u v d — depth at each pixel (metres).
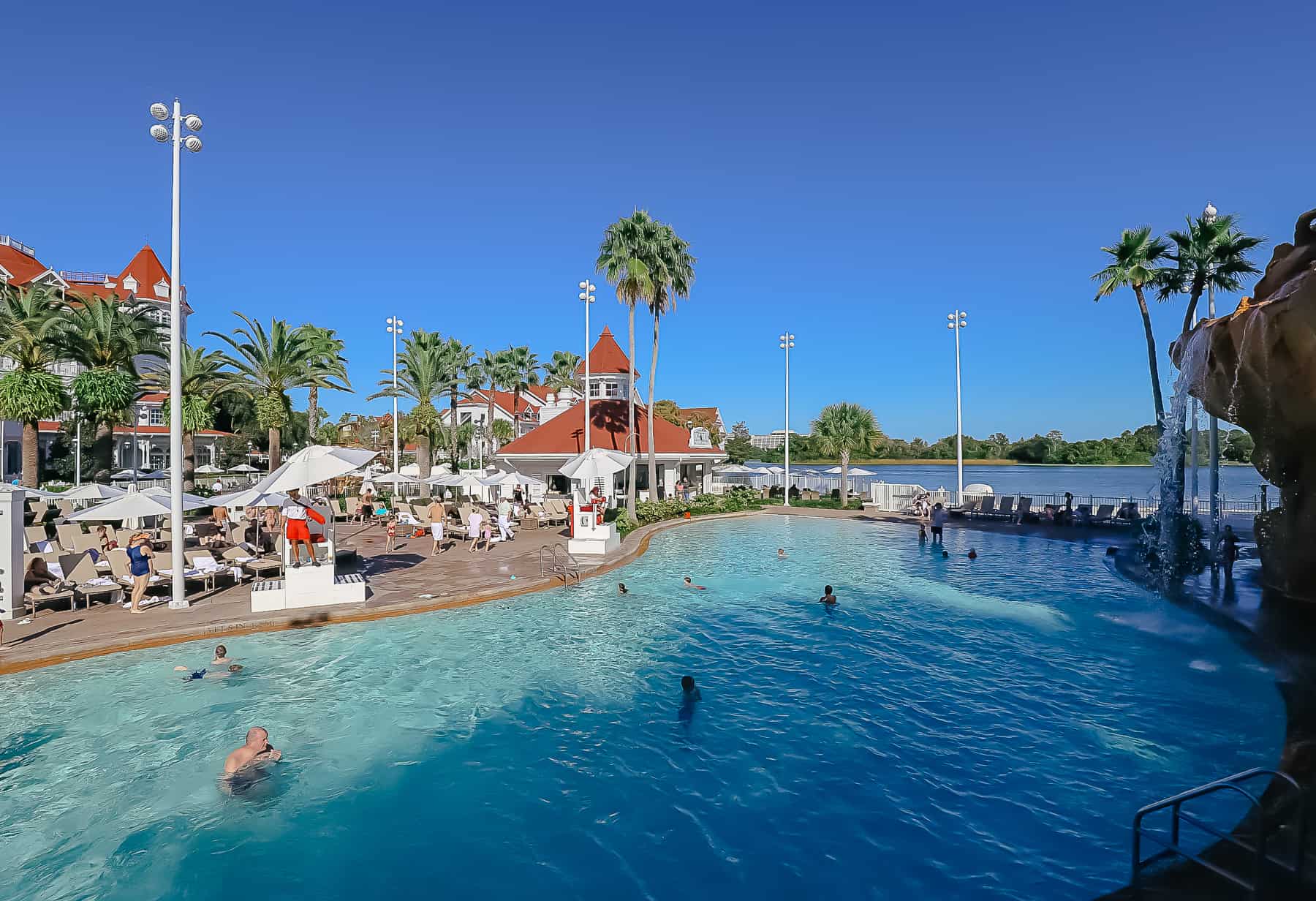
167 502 16.84
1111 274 28.08
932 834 6.62
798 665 11.62
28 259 58.66
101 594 15.08
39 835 6.69
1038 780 7.62
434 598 15.19
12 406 26.94
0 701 9.76
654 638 13.16
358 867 6.27
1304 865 5.32
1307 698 9.23
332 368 36.50
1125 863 6.00
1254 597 14.66
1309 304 10.78
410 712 9.66
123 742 8.65
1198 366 15.27
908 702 9.96
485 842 6.65
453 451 53.97
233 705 9.80
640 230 31.75
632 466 31.09
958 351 37.50
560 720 9.45
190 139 14.06
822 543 26.28
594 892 5.88
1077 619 14.51
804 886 5.89
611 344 42.00
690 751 8.49
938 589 17.69
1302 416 12.25
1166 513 20.20
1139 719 9.20
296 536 14.41
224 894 5.88
